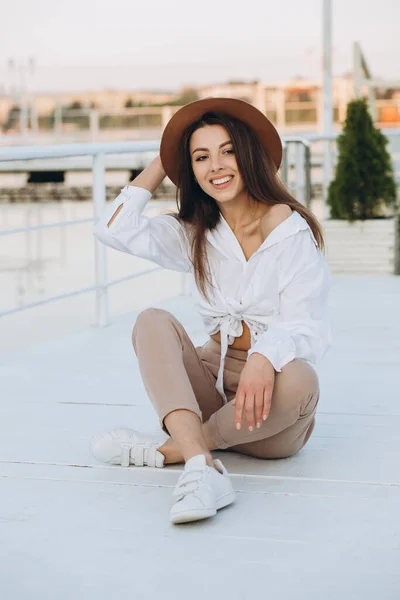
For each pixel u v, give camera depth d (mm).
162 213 2617
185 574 1879
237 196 2400
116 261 10516
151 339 2324
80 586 1837
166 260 2547
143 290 8383
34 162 20453
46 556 1977
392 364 3785
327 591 1794
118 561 1946
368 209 6898
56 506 2260
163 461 2504
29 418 3049
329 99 8828
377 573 1869
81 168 20344
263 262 2354
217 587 1818
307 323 2342
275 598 1769
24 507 2256
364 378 3551
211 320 2504
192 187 2455
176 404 2256
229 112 2383
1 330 7129
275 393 2291
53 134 23703
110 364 3865
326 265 2398
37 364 3891
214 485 2176
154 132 22234
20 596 1798
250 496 2301
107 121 23062
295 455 2605
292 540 2035
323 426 2902
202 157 2357
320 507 2225
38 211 18281
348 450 2652
